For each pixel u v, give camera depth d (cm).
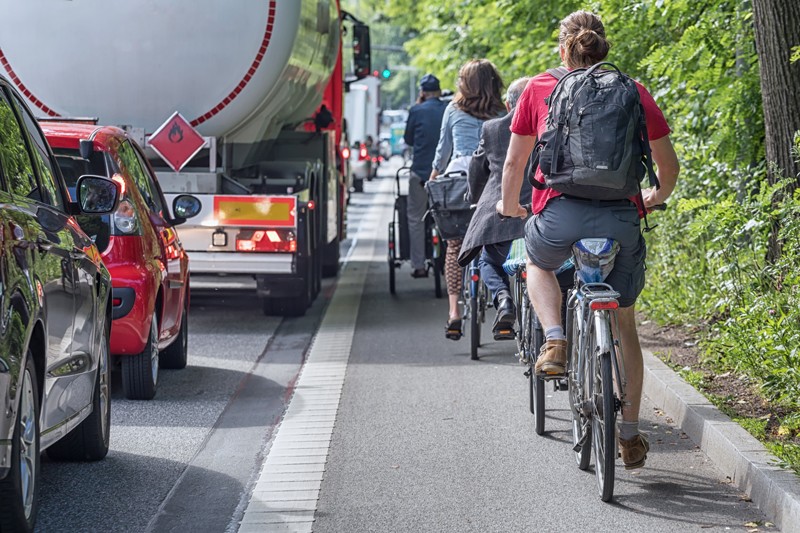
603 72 964
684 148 1811
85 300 1031
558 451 1160
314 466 1121
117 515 972
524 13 2638
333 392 1478
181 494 1034
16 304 795
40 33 2006
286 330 2042
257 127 2166
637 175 953
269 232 2073
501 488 1034
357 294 2530
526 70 2683
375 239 4000
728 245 1505
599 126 933
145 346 1417
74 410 1010
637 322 1800
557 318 1020
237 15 2011
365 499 1011
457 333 1728
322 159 2645
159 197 1631
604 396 958
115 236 1391
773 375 1203
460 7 3231
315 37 2295
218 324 2106
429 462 1129
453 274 1719
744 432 1084
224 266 2081
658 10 1777
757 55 1540
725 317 1650
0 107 939
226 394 1488
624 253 989
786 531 892
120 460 1155
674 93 1803
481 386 1502
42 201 982
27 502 851
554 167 951
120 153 1470
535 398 1227
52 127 1466
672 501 982
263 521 952
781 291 1381
